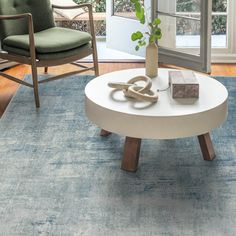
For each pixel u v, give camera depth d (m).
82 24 6.25
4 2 4.26
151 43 3.44
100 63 5.17
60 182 3.01
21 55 4.05
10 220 2.66
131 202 2.80
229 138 3.51
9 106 4.11
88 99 3.14
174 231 2.55
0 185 2.98
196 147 3.41
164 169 3.14
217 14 5.19
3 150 3.39
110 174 3.09
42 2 4.48
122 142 3.48
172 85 3.10
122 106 3.02
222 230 2.55
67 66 5.10
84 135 3.60
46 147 3.43
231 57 5.12
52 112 3.98
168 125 2.88
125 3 5.23
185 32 5.04
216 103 3.03
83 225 2.61
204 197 2.84
